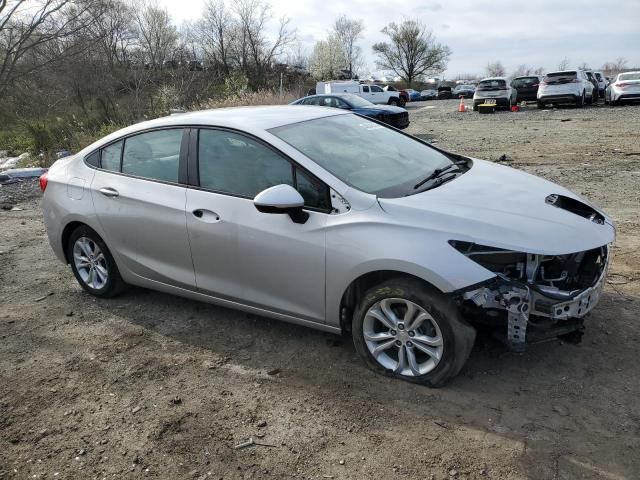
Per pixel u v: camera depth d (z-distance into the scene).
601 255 3.37
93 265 4.85
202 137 3.98
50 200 4.92
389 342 3.34
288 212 3.32
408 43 77.38
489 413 3.01
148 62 28.95
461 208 3.19
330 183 3.39
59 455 2.94
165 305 4.70
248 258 3.69
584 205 3.57
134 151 4.39
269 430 3.02
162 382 3.55
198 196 3.91
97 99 24.22
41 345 4.14
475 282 2.93
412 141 4.51
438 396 3.18
